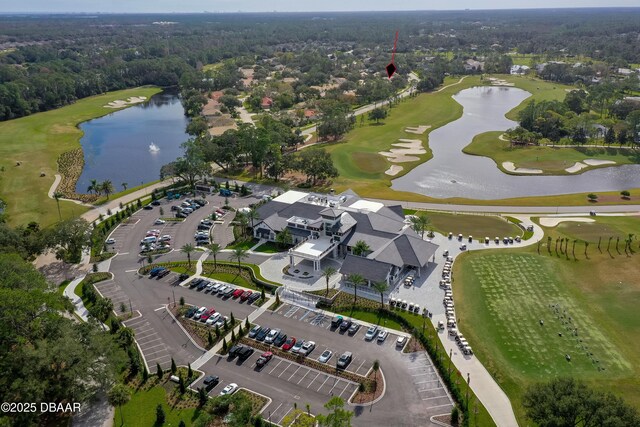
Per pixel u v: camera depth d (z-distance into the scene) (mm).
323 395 87688
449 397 86750
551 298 118375
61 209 178875
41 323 87062
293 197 168250
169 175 199750
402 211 158000
